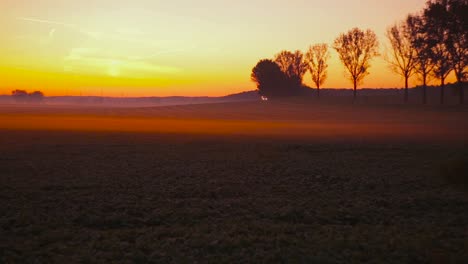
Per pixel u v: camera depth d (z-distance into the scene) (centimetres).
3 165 1585
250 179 1317
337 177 1357
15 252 657
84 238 726
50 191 1116
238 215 888
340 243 693
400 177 1349
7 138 2781
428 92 10431
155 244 694
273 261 623
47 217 861
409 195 1077
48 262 617
